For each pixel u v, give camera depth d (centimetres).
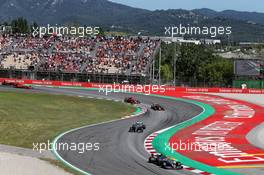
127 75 19838
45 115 13050
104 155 8531
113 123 12300
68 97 16688
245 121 13350
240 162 8506
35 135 10281
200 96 18112
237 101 17188
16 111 13088
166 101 16712
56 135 10338
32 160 7494
